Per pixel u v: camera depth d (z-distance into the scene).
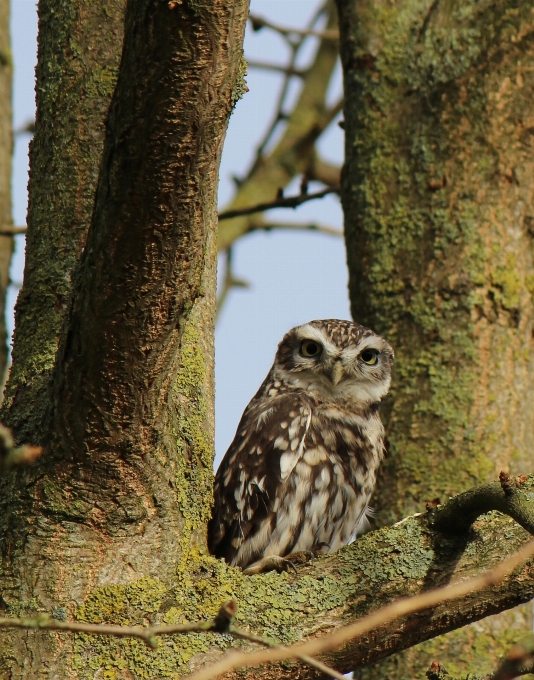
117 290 7.28
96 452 8.05
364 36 13.48
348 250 13.18
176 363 7.87
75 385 7.75
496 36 12.95
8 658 8.10
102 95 10.35
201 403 9.66
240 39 6.66
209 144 6.88
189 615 8.38
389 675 11.27
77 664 8.08
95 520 8.38
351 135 13.38
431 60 13.07
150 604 8.36
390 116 13.10
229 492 11.97
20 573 8.29
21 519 8.33
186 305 7.49
